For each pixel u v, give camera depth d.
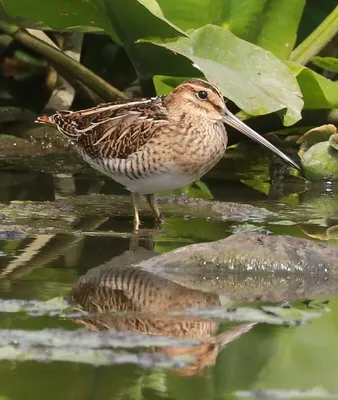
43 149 16.05
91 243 10.45
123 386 6.64
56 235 10.77
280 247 9.53
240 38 13.99
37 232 10.87
